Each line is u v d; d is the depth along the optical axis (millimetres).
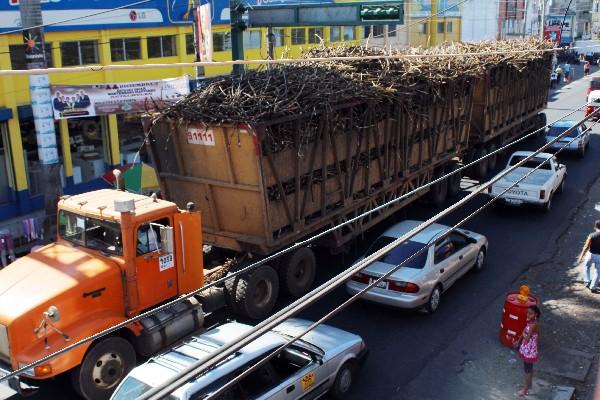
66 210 9234
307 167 11414
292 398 7438
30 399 8625
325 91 11430
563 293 12047
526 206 16797
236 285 10656
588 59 62156
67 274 8328
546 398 8547
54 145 12547
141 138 20875
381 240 11852
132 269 8578
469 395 8656
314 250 14422
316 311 11375
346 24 23219
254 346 7395
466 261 12289
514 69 21422
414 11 40062
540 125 26984
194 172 11320
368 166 13070
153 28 20625
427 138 15711
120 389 6812
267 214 10562
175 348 7543
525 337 8539
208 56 14438
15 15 16281
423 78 14469
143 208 8891
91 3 18453
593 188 19641
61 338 7941
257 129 9953
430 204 17547
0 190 16984
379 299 10836
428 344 10125
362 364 8930
